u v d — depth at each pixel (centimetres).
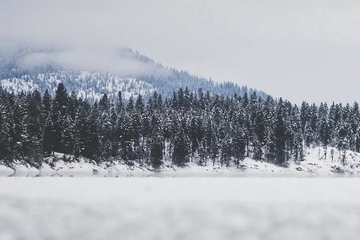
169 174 14138
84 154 13312
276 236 1194
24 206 1316
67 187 1650
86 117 14050
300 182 2078
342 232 1216
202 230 1220
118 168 14050
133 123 15625
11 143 10981
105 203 1380
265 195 1561
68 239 1161
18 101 14338
